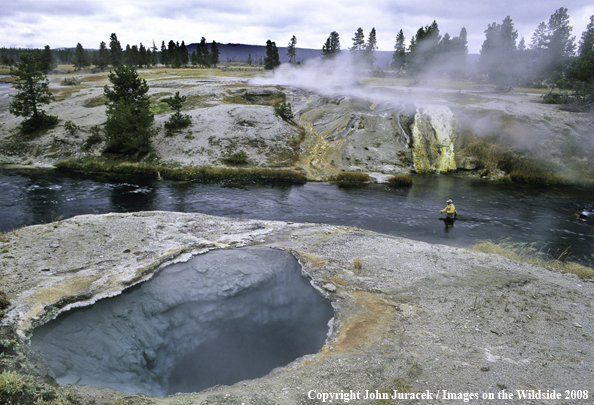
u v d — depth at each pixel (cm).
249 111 3772
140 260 1100
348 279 1053
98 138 3356
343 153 3375
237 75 7044
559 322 841
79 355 752
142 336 855
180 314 940
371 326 805
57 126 3672
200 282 1047
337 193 2555
